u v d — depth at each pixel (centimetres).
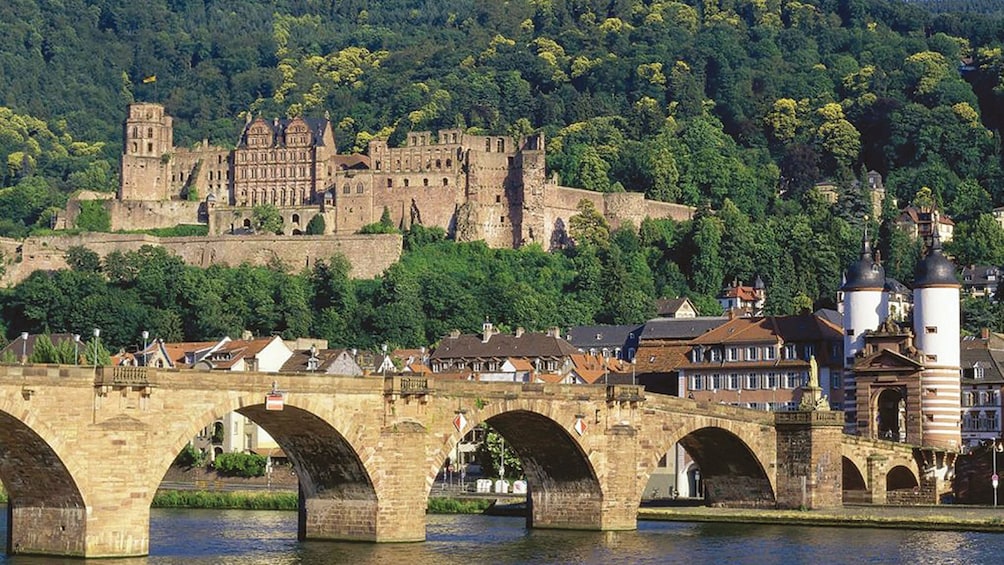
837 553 18038
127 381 15450
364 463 17425
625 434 19638
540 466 19938
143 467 15612
